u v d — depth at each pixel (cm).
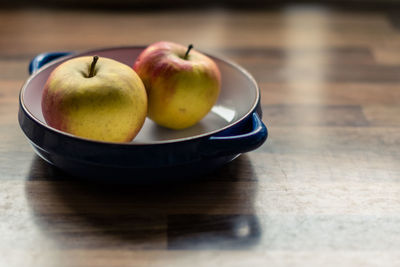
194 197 53
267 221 51
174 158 49
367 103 68
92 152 49
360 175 56
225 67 62
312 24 87
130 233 49
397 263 48
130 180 51
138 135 58
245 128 53
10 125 61
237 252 48
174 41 80
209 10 90
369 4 94
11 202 52
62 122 52
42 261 47
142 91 54
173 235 49
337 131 62
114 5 90
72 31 81
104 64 54
